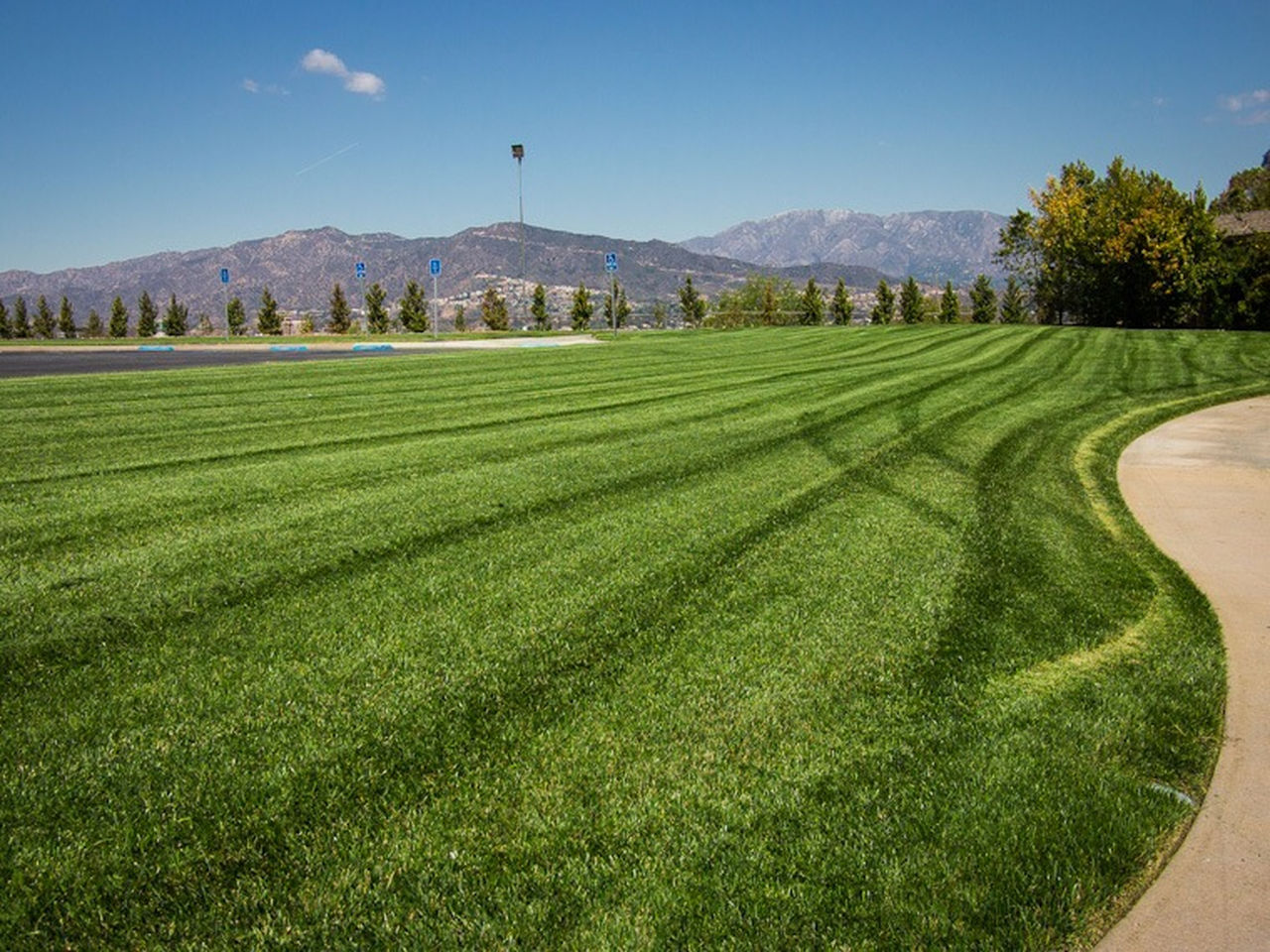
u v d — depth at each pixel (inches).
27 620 184.9
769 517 277.3
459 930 96.9
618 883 104.9
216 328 2960.1
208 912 99.8
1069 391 632.4
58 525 257.6
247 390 611.5
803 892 103.3
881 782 127.6
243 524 261.0
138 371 758.5
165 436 417.4
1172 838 118.1
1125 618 200.7
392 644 175.2
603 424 462.9
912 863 109.2
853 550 243.0
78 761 131.1
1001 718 148.4
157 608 192.9
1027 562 238.8
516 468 346.9
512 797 122.6
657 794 123.6
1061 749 138.6
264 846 111.8
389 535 250.7
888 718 147.6
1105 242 1797.5
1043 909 102.0
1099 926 101.1
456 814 118.6
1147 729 146.6
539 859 109.3
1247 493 336.5
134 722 143.1
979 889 104.9
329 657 168.4
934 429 458.6
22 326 2699.3
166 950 94.0
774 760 133.4
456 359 890.7
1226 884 109.0
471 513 276.7
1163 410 549.6
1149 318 1817.2
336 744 136.7
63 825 115.4
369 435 425.1
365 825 116.1
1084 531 277.4
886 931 97.6
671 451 386.9
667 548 241.0
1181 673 169.6
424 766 130.7
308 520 266.1
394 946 94.6
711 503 294.5
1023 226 2139.5
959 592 212.1
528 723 143.8
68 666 163.5
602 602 199.8
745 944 95.1
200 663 165.3
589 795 123.1
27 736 138.3
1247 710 157.0
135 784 125.0
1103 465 385.4
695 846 112.0
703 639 179.9
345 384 653.9
